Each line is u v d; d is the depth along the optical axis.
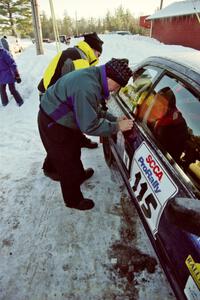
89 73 1.82
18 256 2.23
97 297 1.90
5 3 45.47
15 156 3.84
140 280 2.01
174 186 1.59
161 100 2.07
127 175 2.38
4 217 2.67
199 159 1.55
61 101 1.97
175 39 22.95
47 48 13.84
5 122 5.16
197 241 1.30
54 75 2.84
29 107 5.91
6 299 1.91
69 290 1.95
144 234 2.42
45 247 2.31
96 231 2.46
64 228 2.51
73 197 2.53
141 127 2.22
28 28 49.47
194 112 1.72
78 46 2.86
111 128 2.00
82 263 2.15
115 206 2.77
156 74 2.29
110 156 3.28
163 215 1.62
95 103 1.84
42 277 2.05
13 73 5.62
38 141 4.31
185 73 1.85
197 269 1.26
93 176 3.27
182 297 1.39
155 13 25.44
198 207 1.08
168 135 1.87
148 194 1.87
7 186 3.15
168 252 1.55
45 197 2.95
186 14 20.81
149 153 1.96
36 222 2.59
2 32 47.81
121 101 2.98
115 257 2.20
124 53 13.24
